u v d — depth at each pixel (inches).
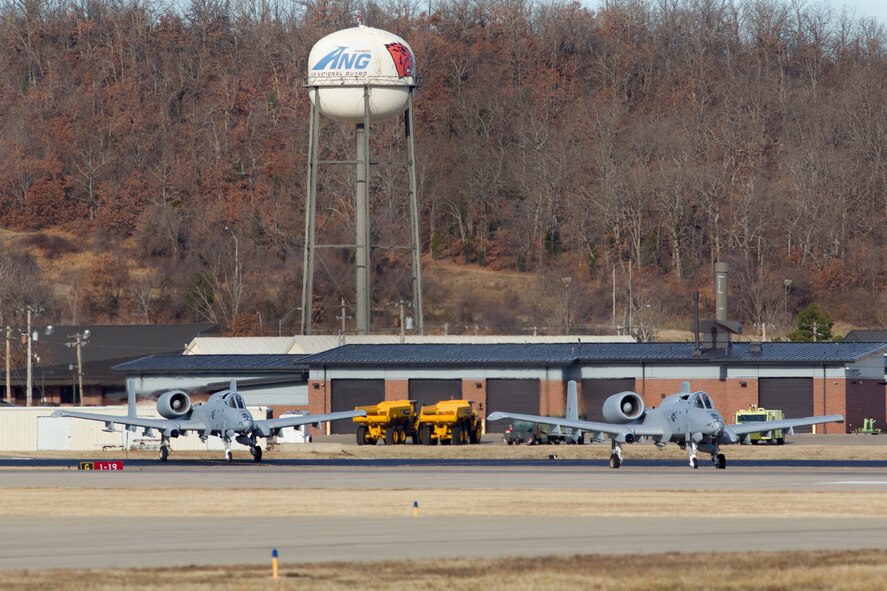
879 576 3545.8
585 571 3651.6
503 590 3420.3
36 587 3472.0
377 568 3715.6
